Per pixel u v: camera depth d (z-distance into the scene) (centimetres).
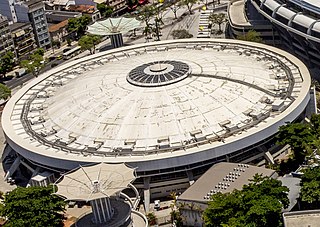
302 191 13575
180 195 15150
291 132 16312
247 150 17100
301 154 16312
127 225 14738
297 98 18525
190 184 16450
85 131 18125
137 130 17662
